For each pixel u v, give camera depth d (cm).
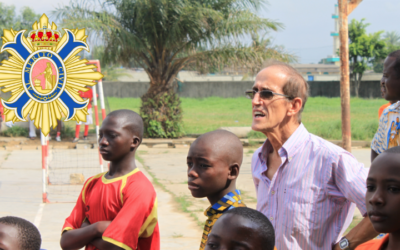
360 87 3444
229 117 2052
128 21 1273
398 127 251
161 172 889
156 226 247
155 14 1225
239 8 1288
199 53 1281
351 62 3491
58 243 454
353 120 1652
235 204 192
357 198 199
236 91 3353
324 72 4506
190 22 1221
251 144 1305
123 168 244
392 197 137
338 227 213
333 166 207
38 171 894
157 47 1315
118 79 4038
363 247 173
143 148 1237
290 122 220
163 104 1360
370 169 145
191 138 1371
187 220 550
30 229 189
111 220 233
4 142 1253
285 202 214
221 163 191
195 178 193
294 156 215
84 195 250
